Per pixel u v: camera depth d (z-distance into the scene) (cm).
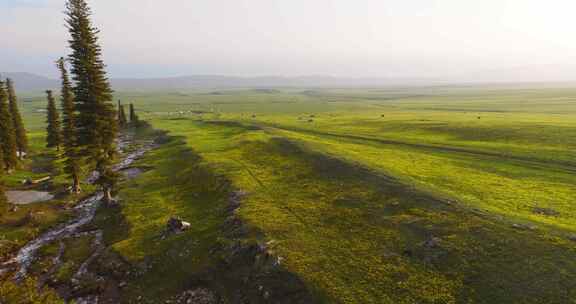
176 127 13338
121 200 5300
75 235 4406
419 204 3562
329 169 5172
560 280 2223
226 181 5253
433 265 2614
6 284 2170
